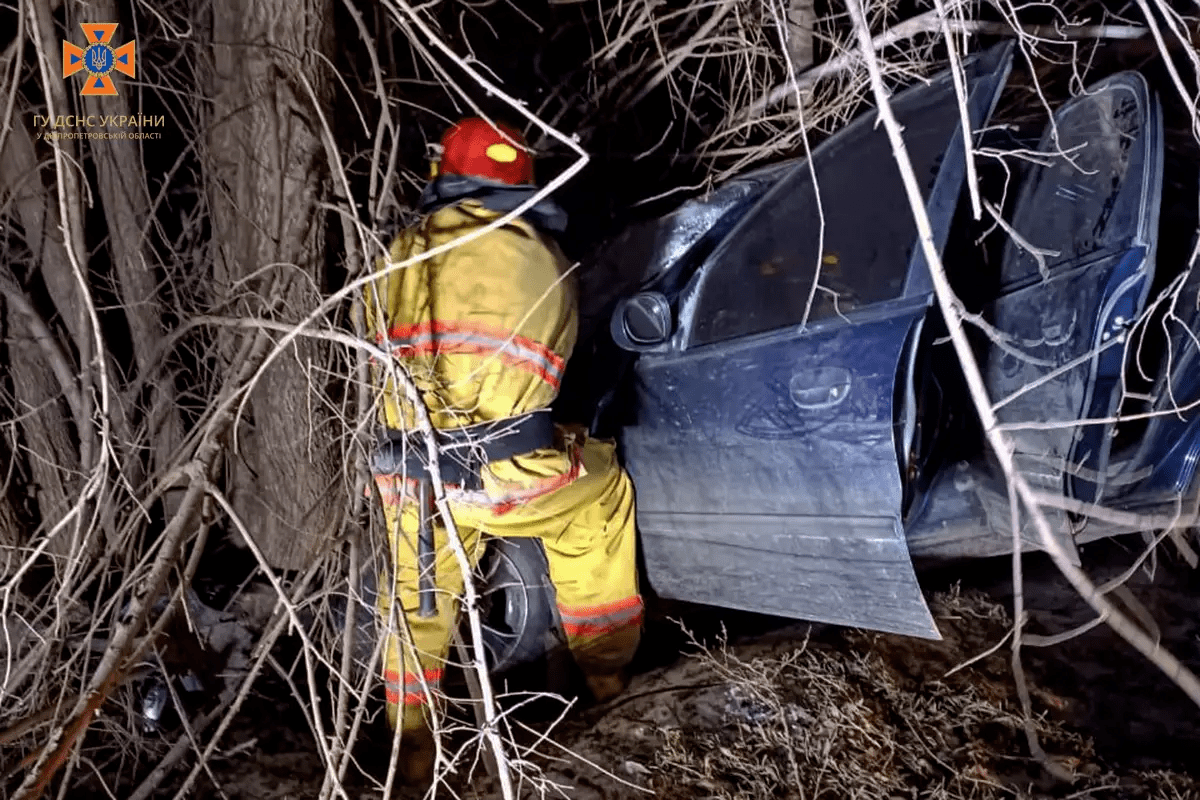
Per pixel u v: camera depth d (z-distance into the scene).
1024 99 3.91
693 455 3.05
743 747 2.96
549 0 4.43
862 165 2.92
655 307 3.08
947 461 3.06
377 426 2.88
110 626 2.79
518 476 2.81
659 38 4.51
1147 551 2.36
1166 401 3.06
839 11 4.43
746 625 3.69
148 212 3.57
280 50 3.14
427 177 3.98
